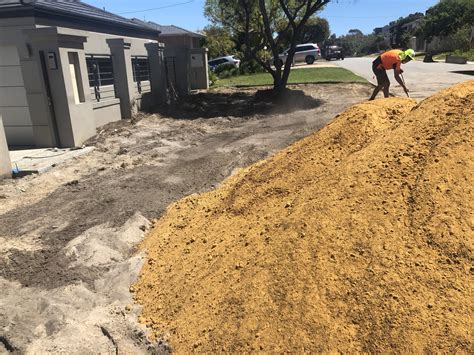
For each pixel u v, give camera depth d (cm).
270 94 1803
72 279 439
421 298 246
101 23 1406
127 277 425
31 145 1107
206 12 2291
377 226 292
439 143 337
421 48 5866
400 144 359
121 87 1410
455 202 288
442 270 257
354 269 272
